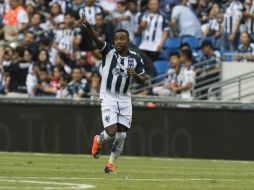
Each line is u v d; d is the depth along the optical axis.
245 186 27.19
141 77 33.06
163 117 56.72
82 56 65.56
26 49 65.88
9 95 65.00
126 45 33.16
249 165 46.78
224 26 64.88
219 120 55.81
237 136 55.53
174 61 62.00
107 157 53.84
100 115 57.56
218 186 26.83
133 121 57.22
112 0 71.56
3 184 25.47
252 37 63.88
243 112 55.38
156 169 39.72
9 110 59.44
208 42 64.00
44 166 39.97
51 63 65.56
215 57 62.94
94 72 63.78
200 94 62.25
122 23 66.94
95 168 38.75
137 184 26.75
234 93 60.97
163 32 65.69
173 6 68.31
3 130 59.47
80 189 23.36
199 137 56.12
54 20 69.50
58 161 46.38
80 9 67.00
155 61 65.50
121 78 33.09
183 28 66.00
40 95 64.56
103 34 66.12
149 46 65.69
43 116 58.75
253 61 62.50
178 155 56.50
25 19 70.69
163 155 56.72
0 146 59.56
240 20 64.50
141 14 66.75
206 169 40.88
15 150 59.38
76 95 62.75
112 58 33.19
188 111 56.25
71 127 58.25
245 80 61.09
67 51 65.75
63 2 69.69
